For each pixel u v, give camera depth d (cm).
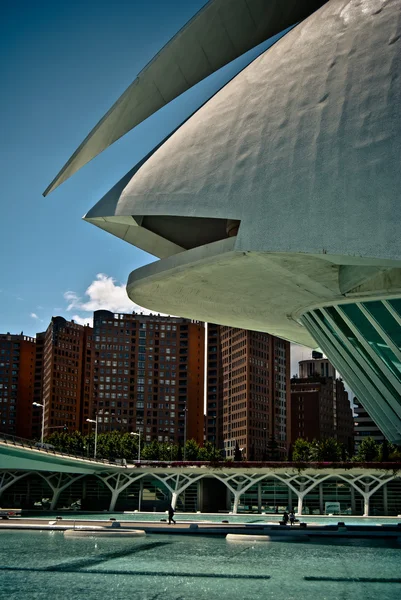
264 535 4647
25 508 9475
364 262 2567
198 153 2930
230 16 3262
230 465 8688
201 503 9306
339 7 2942
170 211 2852
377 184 2495
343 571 3155
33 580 2891
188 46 3256
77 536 4769
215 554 3794
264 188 2681
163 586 2758
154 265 3047
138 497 9425
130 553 3816
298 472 8475
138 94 3284
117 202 3030
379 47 2706
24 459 7150
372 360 3250
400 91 2581
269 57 3041
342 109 2661
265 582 2866
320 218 2544
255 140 2803
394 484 8612
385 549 4072
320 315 3400
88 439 15375
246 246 2625
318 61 2830
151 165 3045
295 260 2759
